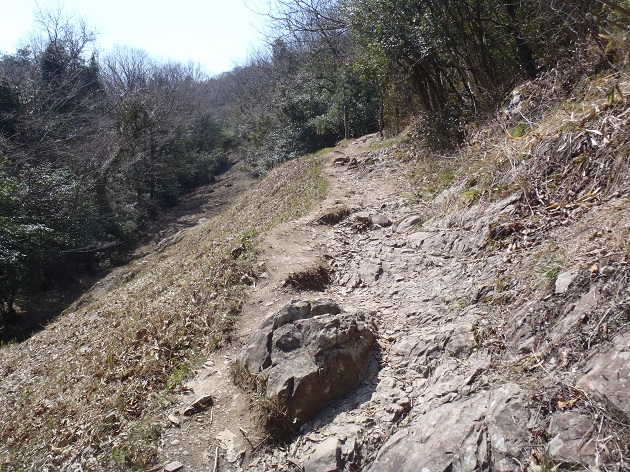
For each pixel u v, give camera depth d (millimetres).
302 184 12609
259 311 5844
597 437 2717
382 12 10805
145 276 11242
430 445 3270
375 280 6234
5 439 5102
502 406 3188
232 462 3896
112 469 4020
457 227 6570
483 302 4582
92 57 29688
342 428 3846
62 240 17047
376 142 16219
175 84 45312
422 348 4367
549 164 5805
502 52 10125
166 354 5457
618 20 5125
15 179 15773
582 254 4008
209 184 34906
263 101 33875
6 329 14742
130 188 25578
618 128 5109
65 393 5512
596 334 3240
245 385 4465
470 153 8820
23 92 21578
